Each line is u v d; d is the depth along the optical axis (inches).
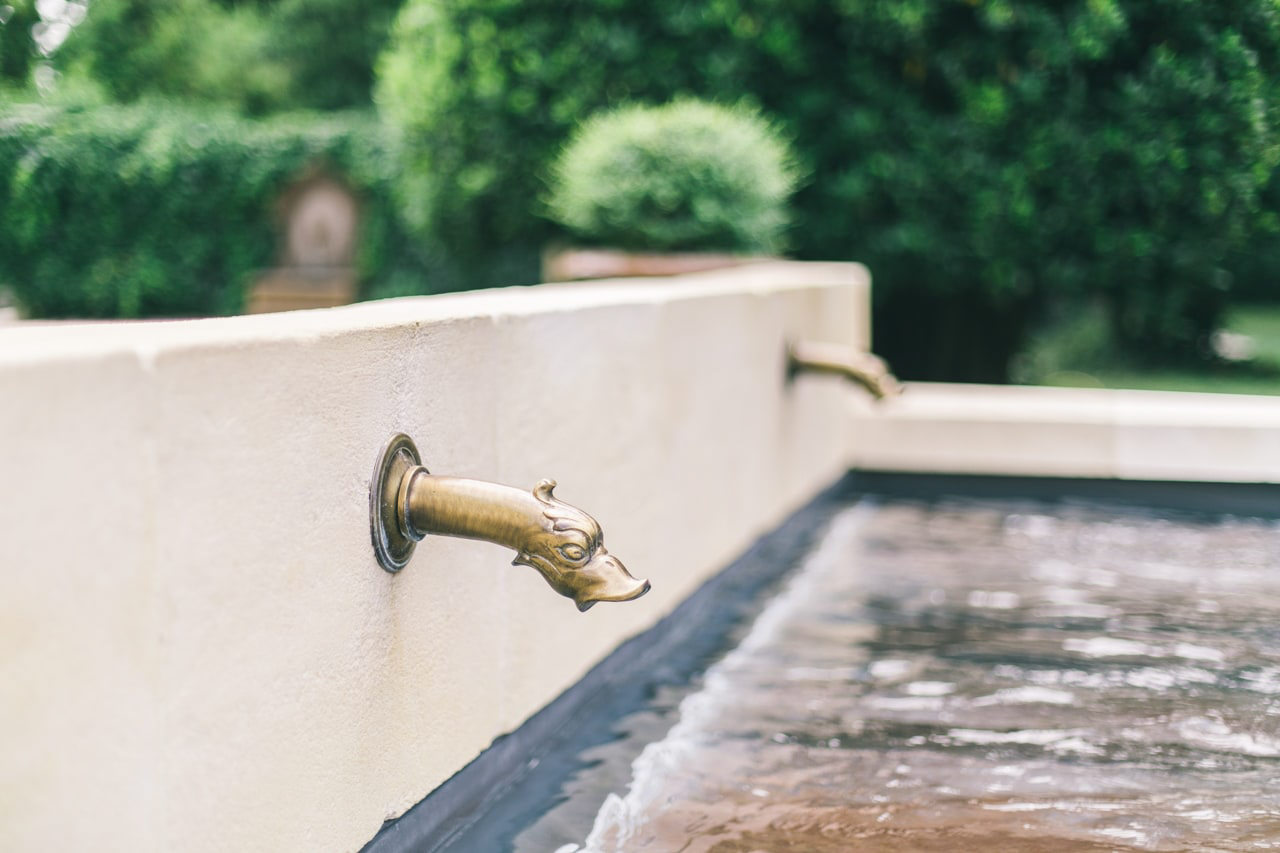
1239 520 249.6
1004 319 437.4
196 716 67.9
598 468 136.1
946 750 122.7
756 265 258.7
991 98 334.0
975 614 175.9
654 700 139.6
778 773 116.9
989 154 342.6
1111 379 546.6
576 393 128.9
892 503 271.7
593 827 104.0
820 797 110.8
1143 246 335.6
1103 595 186.4
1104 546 223.1
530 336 116.5
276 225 448.1
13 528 55.1
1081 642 161.3
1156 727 129.2
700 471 176.1
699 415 174.7
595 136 273.9
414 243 442.9
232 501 70.5
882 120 351.3
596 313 133.9
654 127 263.1
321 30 593.6
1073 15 323.3
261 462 73.2
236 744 71.6
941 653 157.2
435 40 355.6
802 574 202.2
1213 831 102.7
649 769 118.0
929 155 346.6
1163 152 315.6
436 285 440.8
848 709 135.9
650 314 152.3
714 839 101.5
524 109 349.4
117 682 61.6
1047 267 357.1
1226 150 308.5
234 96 557.9
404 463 90.9
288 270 447.8
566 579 84.6
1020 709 135.3
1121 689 141.9
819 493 260.7
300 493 77.5
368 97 606.2
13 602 55.2
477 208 380.2
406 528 89.7
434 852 97.7
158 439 63.9
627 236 261.7
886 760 120.2
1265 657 154.3
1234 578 197.5
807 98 353.7
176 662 65.9
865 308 310.0
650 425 153.6
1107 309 549.3
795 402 235.5
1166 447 263.3
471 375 104.1
